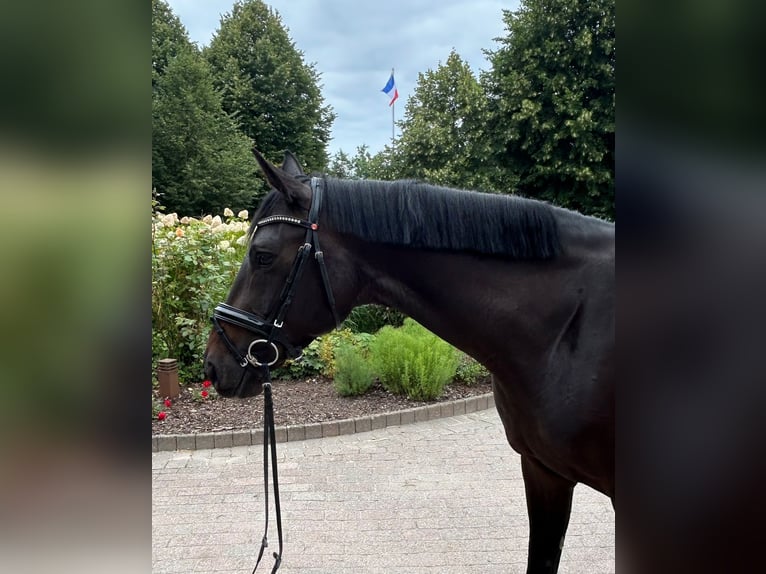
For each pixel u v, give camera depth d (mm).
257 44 27297
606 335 1531
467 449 4496
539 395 1612
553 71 14484
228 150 22938
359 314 7805
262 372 1682
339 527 3258
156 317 5770
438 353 5633
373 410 5238
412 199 1651
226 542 3115
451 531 3189
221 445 4633
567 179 14719
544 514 1904
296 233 1630
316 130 29953
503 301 1619
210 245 6062
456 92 14844
